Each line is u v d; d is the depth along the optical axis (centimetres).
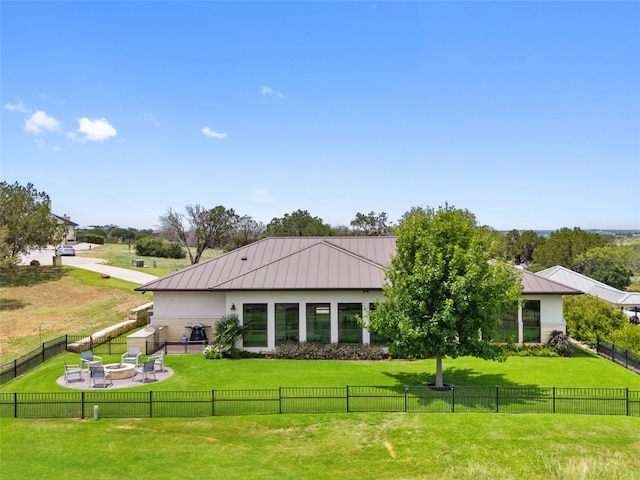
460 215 2372
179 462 1455
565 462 1455
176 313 3048
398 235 2177
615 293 3553
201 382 2212
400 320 2014
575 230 7694
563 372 2412
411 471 1412
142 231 12094
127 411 1822
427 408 1847
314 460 1475
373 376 2322
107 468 1414
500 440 1593
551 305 2856
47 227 4972
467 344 2050
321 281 2816
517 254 8950
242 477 1369
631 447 1559
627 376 2347
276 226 7650
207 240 7194
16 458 1470
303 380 2247
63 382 2219
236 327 2756
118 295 4447
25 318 3712
